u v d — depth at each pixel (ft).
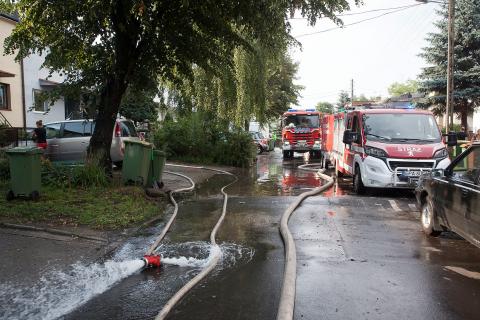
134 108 94.48
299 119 98.43
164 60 40.70
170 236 25.38
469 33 90.99
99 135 39.50
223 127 74.69
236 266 20.04
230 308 15.46
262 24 36.88
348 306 15.55
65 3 32.81
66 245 22.43
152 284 17.78
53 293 16.52
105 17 35.35
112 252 21.88
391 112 43.34
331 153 61.21
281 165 80.23
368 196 40.09
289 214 30.40
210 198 39.04
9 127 57.88
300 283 17.72
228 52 42.91
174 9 37.86
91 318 14.62
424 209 26.30
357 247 23.03
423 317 14.67
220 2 36.76
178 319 14.60
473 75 91.56
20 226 24.84
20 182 30.35
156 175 40.96
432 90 99.35
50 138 51.11
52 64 40.70
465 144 52.26
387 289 17.12
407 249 22.79
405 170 38.63
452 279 18.28
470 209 20.33
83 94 40.78
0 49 68.33
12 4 38.60
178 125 75.72
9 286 17.06
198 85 66.69
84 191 34.32
